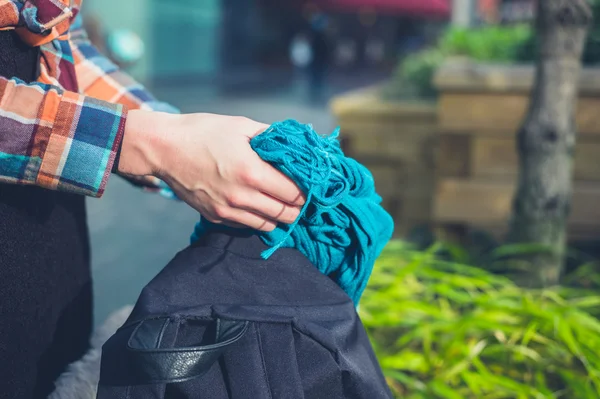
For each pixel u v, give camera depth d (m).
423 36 28.30
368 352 0.96
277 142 0.81
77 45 1.14
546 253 2.34
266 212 0.84
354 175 0.91
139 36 14.64
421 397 1.67
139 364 0.76
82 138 0.82
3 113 0.79
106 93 1.13
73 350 1.07
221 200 0.83
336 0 22.56
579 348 1.72
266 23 25.09
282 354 0.84
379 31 28.08
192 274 0.89
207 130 0.83
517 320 1.88
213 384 0.83
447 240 3.19
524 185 2.35
